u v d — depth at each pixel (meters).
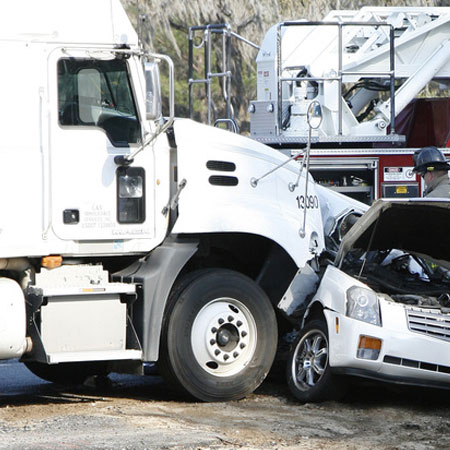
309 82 40.50
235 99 67.81
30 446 17.33
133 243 22.14
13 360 29.56
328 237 27.25
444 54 42.44
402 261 25.27
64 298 21.33
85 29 21.56
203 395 22.27
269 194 23.83
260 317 22.86
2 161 20.77
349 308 21.47
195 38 67.94
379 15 42.81
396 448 17.92
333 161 37.84
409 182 38.16
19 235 20.89
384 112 41.03
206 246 23.78
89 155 21.55
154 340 21.81
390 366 20.97
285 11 70.94
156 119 21.41
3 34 20.92
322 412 21.19
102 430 18.73
